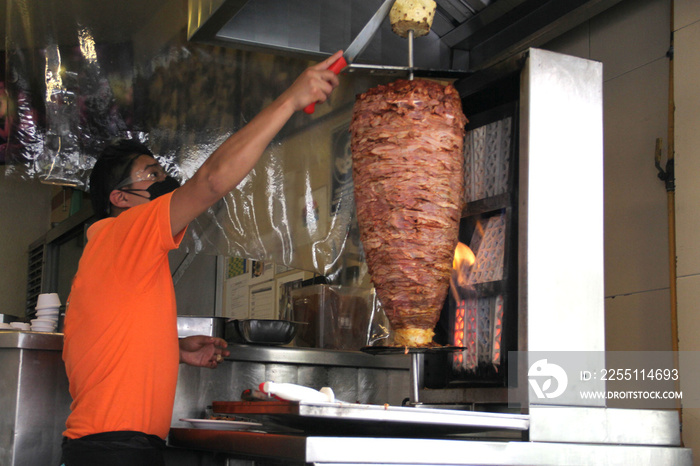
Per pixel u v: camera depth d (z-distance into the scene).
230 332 2.06
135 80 1.97
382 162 1.21
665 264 1.69
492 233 1.41
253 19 1.83
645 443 1.27
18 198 4.51
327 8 1.90
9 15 1.87
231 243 2.08
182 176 2.02
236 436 1.23
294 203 2.14
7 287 4.41
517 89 1.37
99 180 1.62
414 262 1.19
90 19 1.92
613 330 1.82
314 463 0.97
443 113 1.21
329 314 2.19
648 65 1.79
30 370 1.69
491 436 1.38
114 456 1.22
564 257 1.26
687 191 1.63
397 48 1.94
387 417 1.04
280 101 1.18
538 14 1.72
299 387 1.10
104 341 1.27
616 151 1.87
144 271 1.28
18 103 1.86
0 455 1.68
